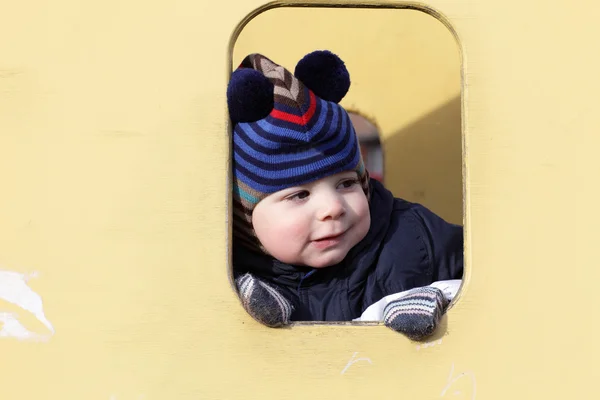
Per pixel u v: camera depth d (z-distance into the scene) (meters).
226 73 1.20
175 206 1.16
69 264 1.15
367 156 2.88
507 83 1.23
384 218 1.46
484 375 1.16
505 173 1.21
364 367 1.15
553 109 1.23
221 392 1.13
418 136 2.03
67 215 1.16
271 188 1.29
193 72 1.19
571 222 1.21
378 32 1.98
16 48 1.18
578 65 1.25
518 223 1.20
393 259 1.42
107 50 1.19
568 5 1.26
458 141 2.03
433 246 1.46
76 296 1.14
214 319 1.15
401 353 1.16
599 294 1.20
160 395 1.13
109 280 1.15
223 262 1.16
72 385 1.13
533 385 1.17
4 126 1.17
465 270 1.20
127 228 1.16
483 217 1.20
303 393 1.14
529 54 1.24
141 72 1.18
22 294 1.14
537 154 1.22
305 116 1.28
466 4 1.25
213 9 1.20
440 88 2.01
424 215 1.51
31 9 1.19
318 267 1.35
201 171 1.17
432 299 1.16
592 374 1.18
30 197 1.16
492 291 1.19
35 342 1.13
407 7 1.25
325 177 1.31
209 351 1.14
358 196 1.36
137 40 1.19
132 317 1.14
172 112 1.18
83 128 1.17
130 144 1.17
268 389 1.14
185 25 1.20
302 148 1.29
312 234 1.31
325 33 1.95
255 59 1.35
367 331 1.16
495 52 1.24
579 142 1.23
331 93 1.38
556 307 1.19
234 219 1.34
